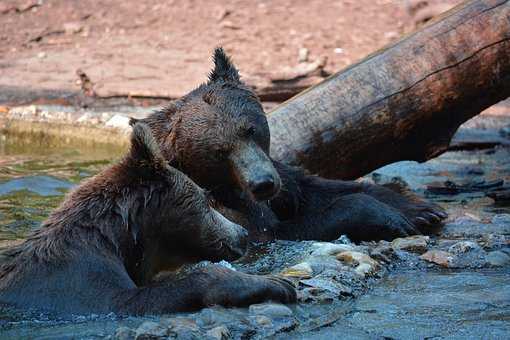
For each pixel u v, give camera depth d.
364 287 9.16
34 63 26.23
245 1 30.31
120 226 9.12
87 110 22.03
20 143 18.77
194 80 24.58
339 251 10.42
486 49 13.59
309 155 13.52
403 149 14.04
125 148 18.39
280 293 8.40
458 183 15.58
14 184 14.09
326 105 13.54
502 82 13.80
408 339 7.43
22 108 21.70
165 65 25.81
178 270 9.92
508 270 9.87
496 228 11.91
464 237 11.45
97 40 28.08
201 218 9.55
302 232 11.65
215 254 9.72
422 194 14.77
